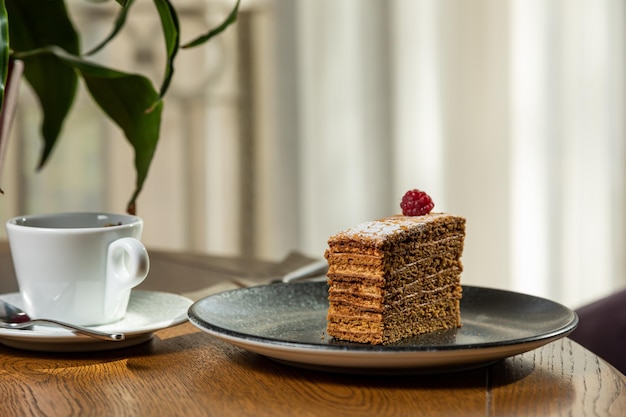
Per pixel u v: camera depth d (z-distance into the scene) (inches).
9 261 51.8
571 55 107.7
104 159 103.3
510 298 36.2
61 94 46.4
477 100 109.0
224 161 106.0
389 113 109.2
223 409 25.5
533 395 26.7
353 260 33.0
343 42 107.4
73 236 31.9
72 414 25.2
